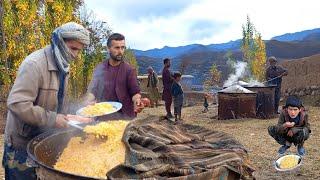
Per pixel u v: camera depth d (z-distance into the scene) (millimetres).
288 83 17234
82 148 2895
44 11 11258
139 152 2570
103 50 13992
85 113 3115
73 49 3008
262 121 11156
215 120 11828
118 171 2357
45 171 2453
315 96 15531
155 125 3287
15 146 3072
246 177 2672
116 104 3312
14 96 2840
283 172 5887
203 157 2672
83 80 12742
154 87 17172
